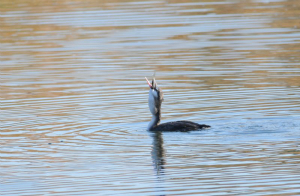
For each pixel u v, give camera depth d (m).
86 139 14.62
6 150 13.97
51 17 29.67
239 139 14.14
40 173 12.52
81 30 27.41
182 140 14.29
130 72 21.11
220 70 20.81
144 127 15.49
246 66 21.16
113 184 11.84
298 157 12.77
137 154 13.48
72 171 12.59
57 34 27.05
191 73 20.67
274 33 25.66
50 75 21.25
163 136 14.65
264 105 16.70
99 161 13.11
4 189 11.77
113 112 16.81
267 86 18.61
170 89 18.94
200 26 27.27
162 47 24.31
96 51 24.17
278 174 11.94
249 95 17.78
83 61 22.91
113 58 23.06
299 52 22.53
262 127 14.90
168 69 21.25
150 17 28.97
